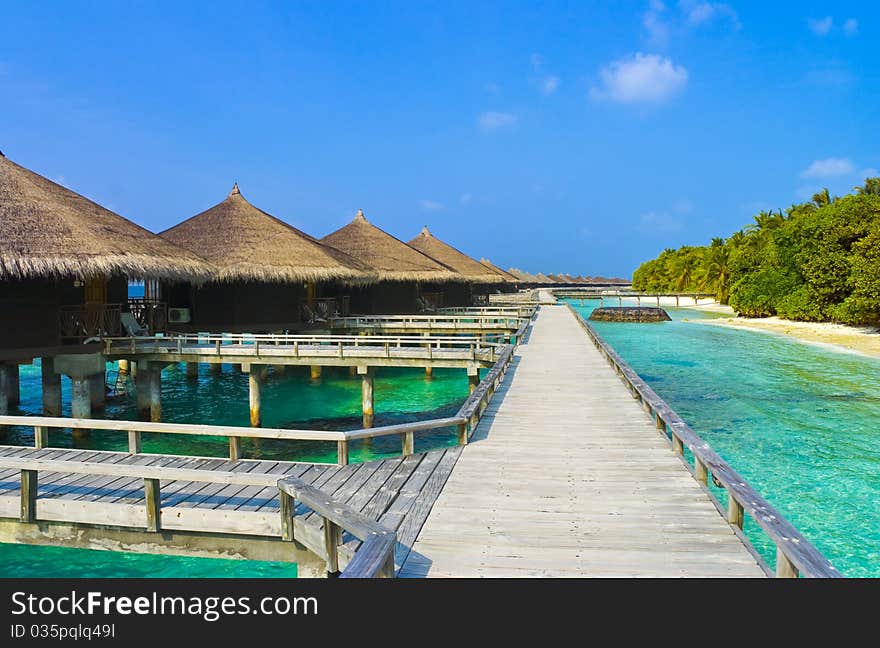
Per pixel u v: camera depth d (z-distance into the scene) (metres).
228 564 7.33
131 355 15.60
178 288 21.97
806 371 21.83
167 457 7.93
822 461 11.41
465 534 5.15
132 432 8.01
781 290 40.56
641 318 45.72
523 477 6.66
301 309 23.48
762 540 8.05
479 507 5.79
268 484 5.71
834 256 33.19
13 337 13.48
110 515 6.27
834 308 33.09
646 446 7.85
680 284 83.69
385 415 16.48
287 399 18.55
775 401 16.86
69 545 6.46
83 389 14.51
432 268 31.05
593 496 6.03
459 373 23.16
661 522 5.35
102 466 6.09
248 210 23.78
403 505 5.91
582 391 11.63
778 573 3.96
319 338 17.23
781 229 41.81
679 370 22.31
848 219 33.06
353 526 4.36
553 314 36.12
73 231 14.20
